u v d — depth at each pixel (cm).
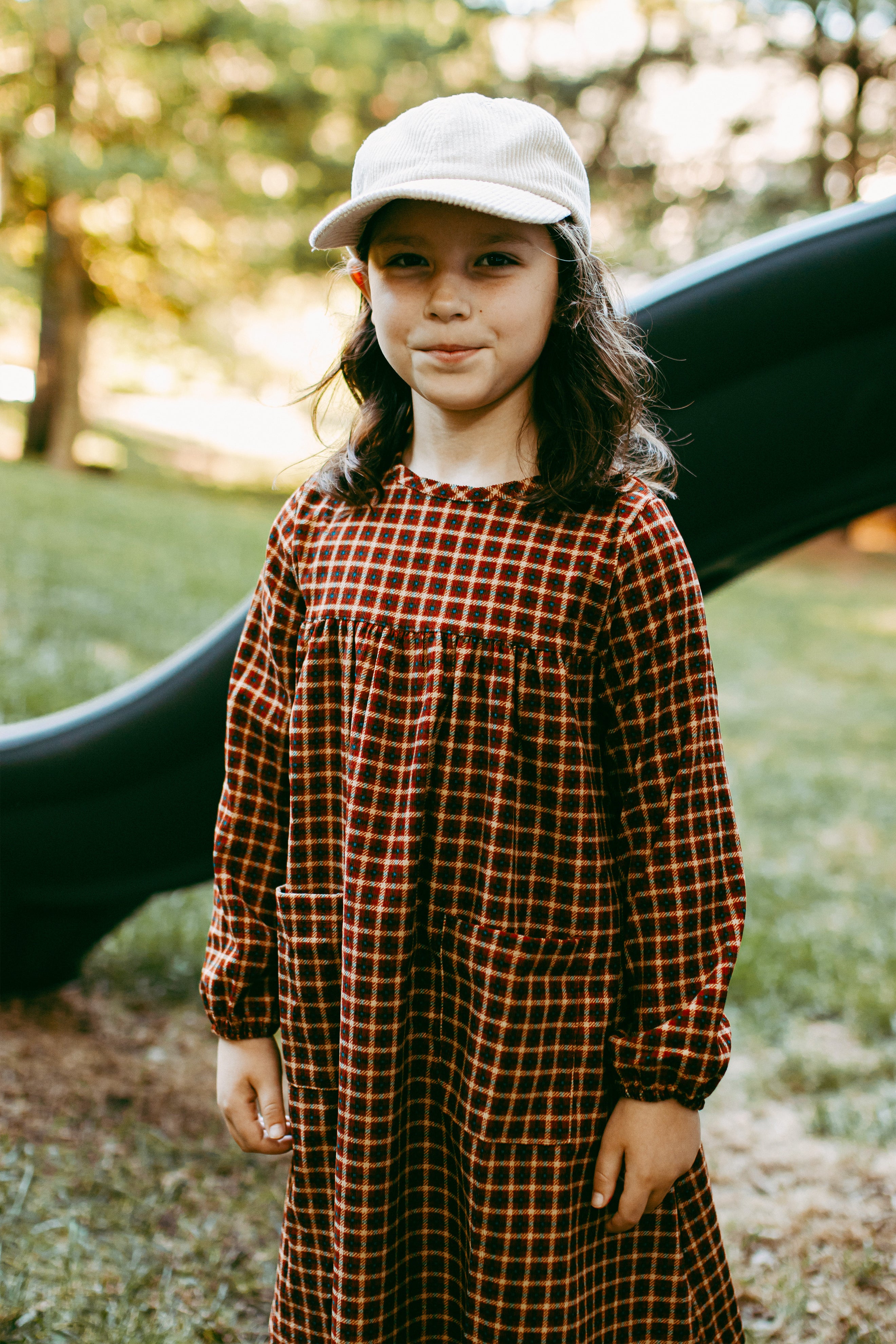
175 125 1512
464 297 109
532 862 111
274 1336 122
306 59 1546
